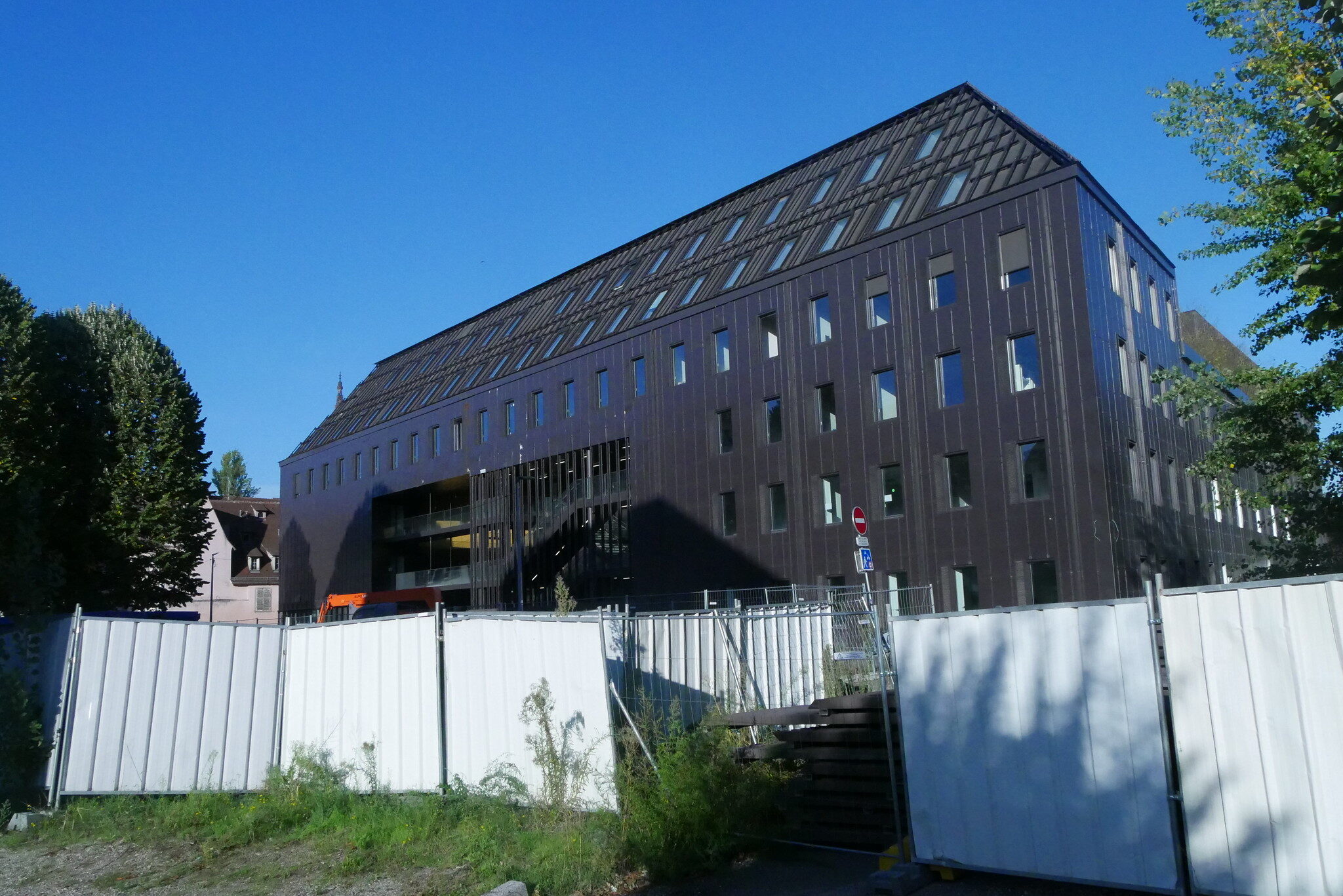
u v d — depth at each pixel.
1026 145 26.41
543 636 9.79
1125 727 6.43
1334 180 11.87
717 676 11.11
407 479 49.16
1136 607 6.45
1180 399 17.77
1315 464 14.63
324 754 11.30
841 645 13.49
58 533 28.83
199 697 11.38
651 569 33.84
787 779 8.99
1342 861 5.47
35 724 10.70
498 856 8.08
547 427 39.78
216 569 70.38
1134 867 6.33
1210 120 14.80
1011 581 24.19
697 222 39.53
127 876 8.27
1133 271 27.23
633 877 7.76
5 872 8.55
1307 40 13.41
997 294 25.31
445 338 55.69
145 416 31.20
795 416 29.69
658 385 34.59
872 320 28.19
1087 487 23.22
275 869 8.24
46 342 28.48
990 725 7.06
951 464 25.97
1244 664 5.95
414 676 10.90
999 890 7.00
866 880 7.45
